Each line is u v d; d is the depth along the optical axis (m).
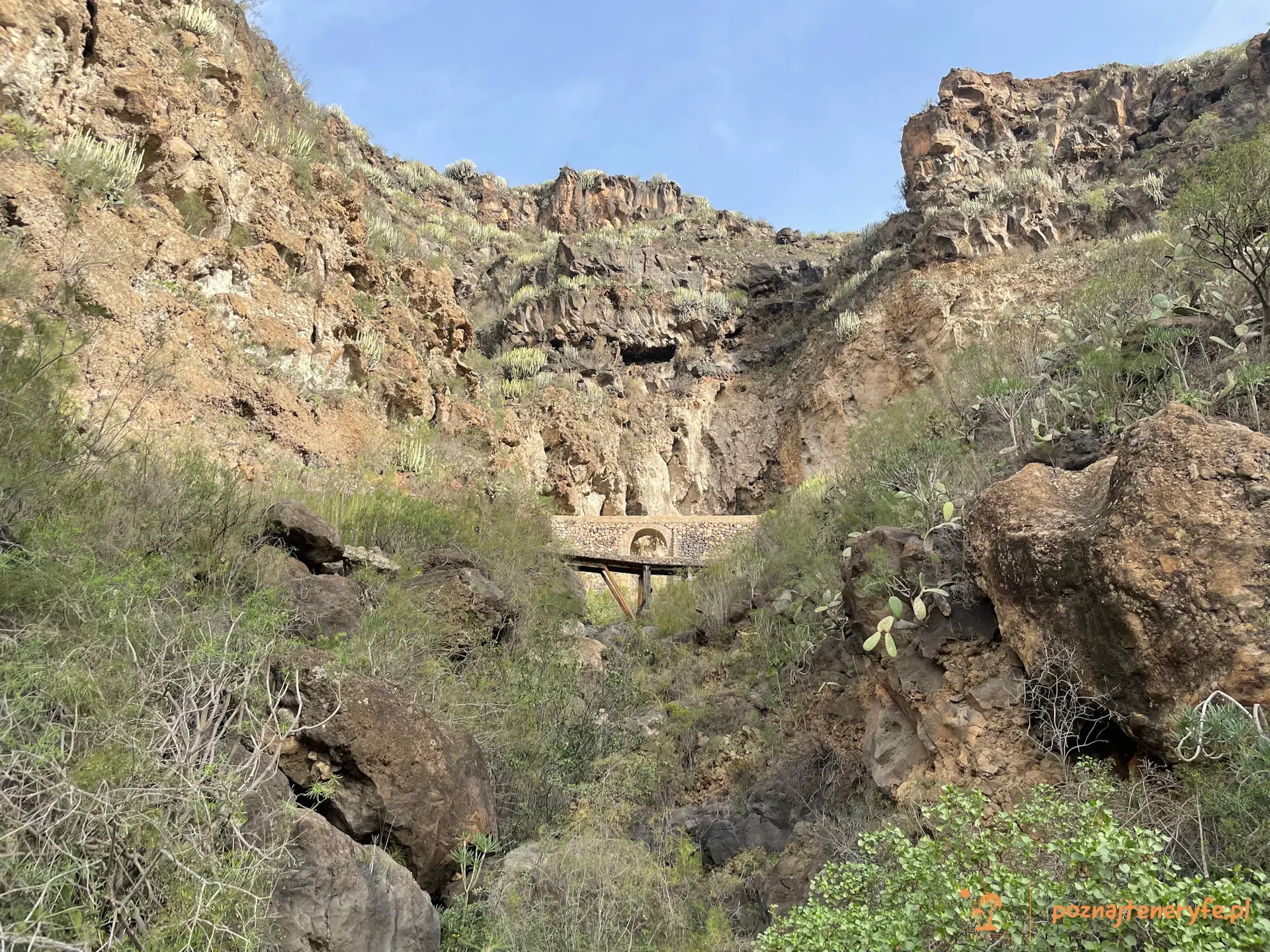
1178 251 8.35
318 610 6.95
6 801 2.99
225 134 13.63
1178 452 4.92
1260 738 3.90
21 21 10.45
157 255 11.29
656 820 7.38
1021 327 11.14
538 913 4.89
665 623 13.48
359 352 14.83
